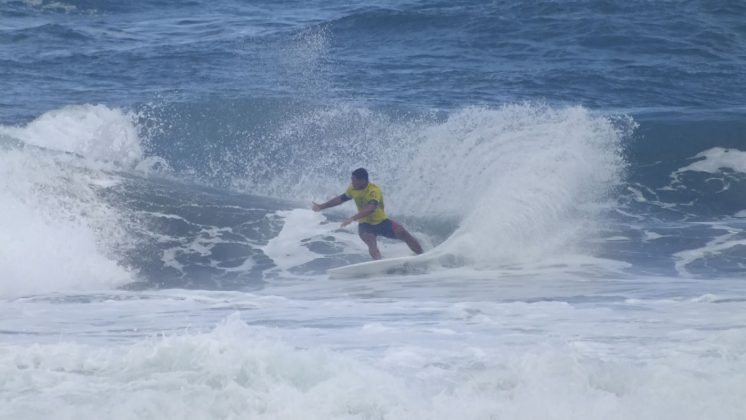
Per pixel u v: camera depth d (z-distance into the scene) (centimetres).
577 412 2139
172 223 5356
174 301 3909
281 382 2214
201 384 2186
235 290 4462
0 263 4344
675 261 4888
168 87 8781
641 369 2450
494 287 4250
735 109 7738
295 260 5066
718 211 6178
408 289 4259
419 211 5862
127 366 2316
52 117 6681
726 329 3128
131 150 6656
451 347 2838
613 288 4172
